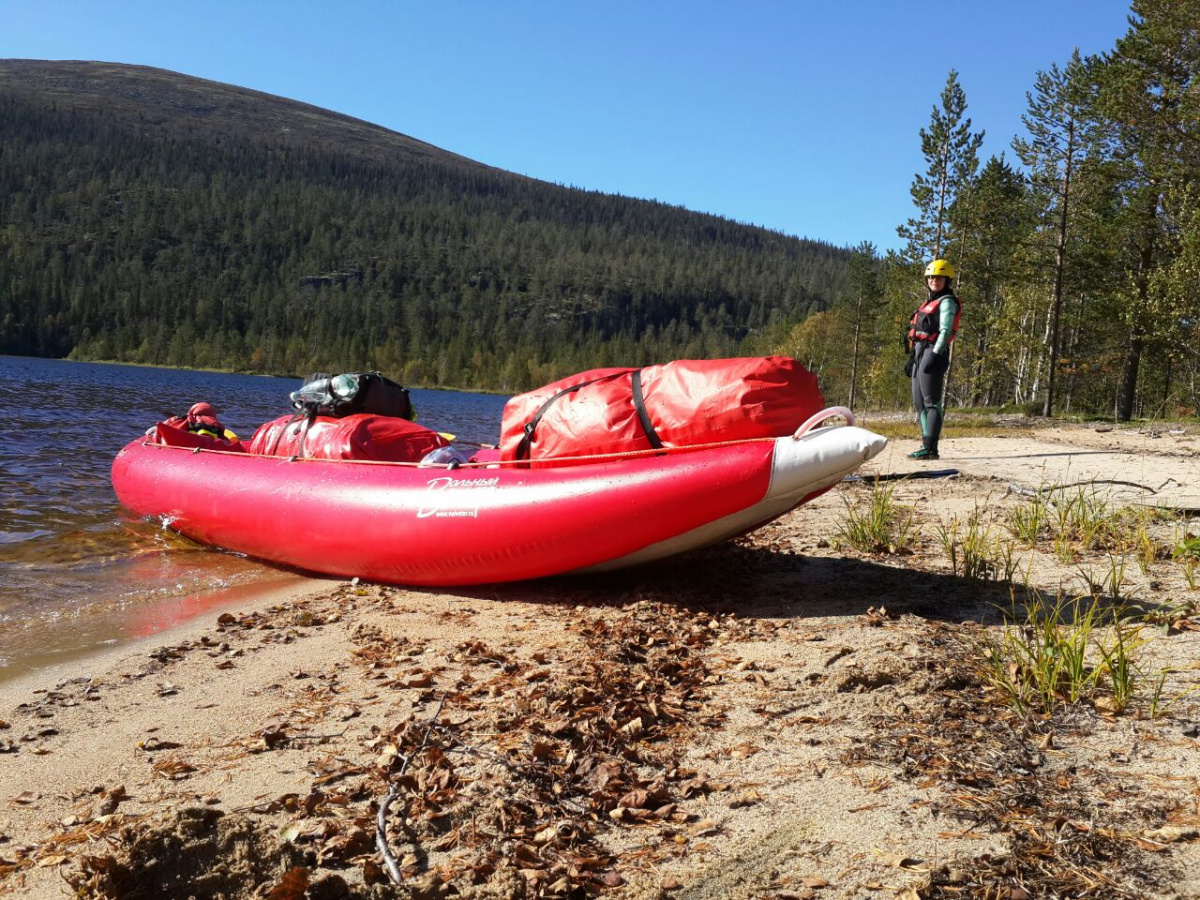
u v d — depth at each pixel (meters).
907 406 49.81
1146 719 3.01
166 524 7.67
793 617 4.60
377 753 3.15
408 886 2.22
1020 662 3.49
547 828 2.56
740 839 2.47
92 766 3.20
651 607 4.93
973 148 33.41
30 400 28.86
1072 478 8.57
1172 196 25.92
